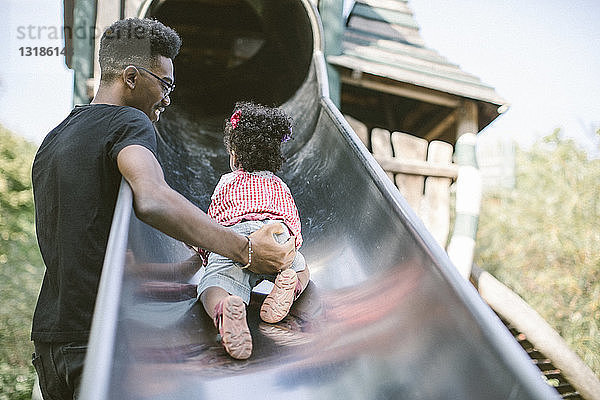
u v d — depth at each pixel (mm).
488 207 12344
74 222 1845
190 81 5348
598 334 9773
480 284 5031
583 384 4602
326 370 1841
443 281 1745
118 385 1267
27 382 9672
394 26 5773
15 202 13602
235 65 5453
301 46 4707
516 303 4859
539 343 4680
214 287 2127
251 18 5465
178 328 1951
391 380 1711
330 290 2432
